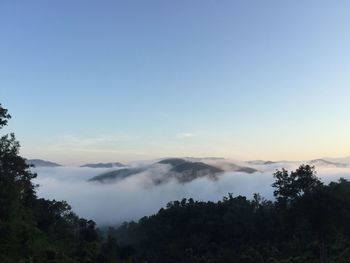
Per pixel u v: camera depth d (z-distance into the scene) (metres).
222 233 146.00
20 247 72.56
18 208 80.88
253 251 112.50
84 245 107.06
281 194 55.62
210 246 140.38
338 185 54.41
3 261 63.59
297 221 54.94
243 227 141.88
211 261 118.25
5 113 70.25
